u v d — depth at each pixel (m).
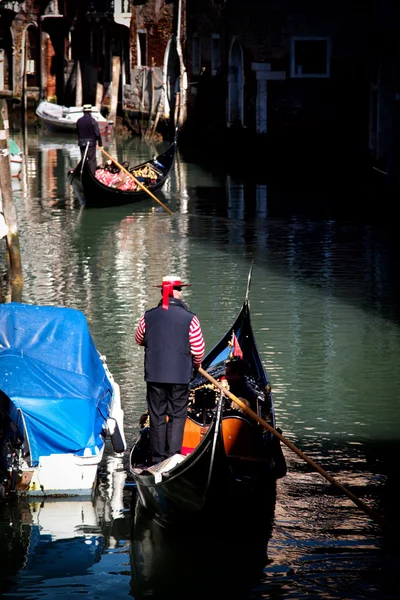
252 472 12.88
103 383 14.42
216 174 46.78
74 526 12.30
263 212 35.19
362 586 10.72
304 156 51.50
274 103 51.78
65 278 24.98
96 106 74.19
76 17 76.81
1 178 23.36
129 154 56.00
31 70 81.44
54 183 43.06
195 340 12.42
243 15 52.91
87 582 10.90
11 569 11.24
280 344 19.36
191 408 13.85
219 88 57.44
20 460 13.00
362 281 24.52
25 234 31.20
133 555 11.58
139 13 67.19
